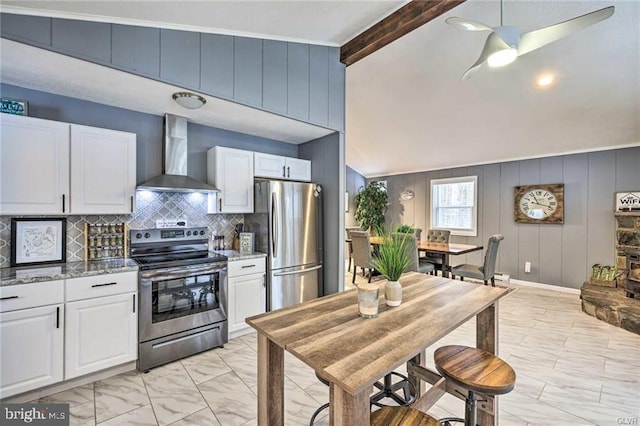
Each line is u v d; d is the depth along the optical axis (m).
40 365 1.99
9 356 1.88
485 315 1.83
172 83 2.25
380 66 3.86
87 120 2.62
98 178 2.46
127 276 2.34
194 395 2.12
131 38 2.07
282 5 2.28
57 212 2.27
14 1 1.65
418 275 2.32
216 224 3.48
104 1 1.81
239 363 2.58
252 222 3.49
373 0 2.47
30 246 2.34
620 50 2.89
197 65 2.37
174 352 2.57
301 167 3.85
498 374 1.33
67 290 2.08
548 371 2.49
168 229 3.01
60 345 2.06
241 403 2.04
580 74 3.28
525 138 4.73
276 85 2.87
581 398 2.12
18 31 1.70
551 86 3.54
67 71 2.07
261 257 3.21
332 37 3.10
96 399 2.05
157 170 3.03
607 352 2.82
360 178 8.01
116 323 2.29
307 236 3.57
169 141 2.93
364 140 6.11
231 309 2.97
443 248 4.78
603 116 3.88
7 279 1.89
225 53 2.52
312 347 1.14
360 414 0.96
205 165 3.35
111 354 2.27
